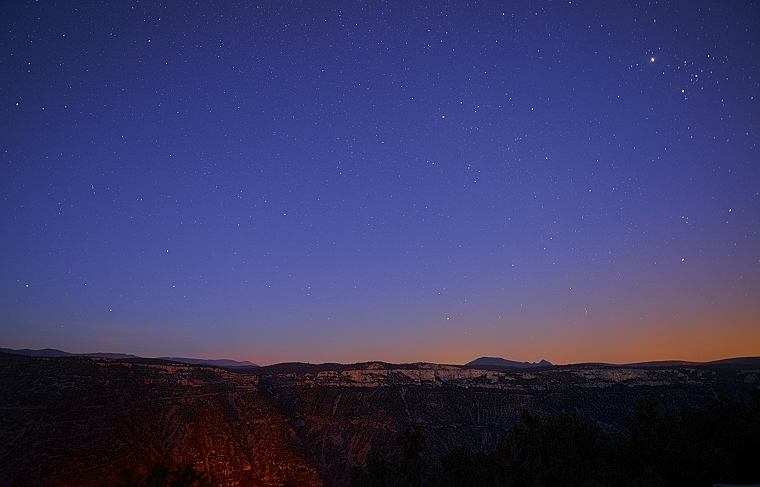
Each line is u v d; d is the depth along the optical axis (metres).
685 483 25.67
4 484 44.22
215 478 52.94
